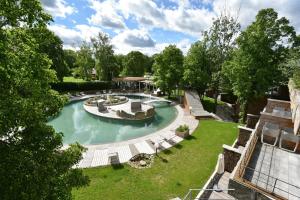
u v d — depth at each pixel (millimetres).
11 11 4887
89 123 28609
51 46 43844
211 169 14398
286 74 21391
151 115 30797
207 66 37000
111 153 16000
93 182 12898
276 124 12602
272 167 9938
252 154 11156
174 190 12125
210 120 27297
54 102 6586
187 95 36719
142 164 15008
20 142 5750
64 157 6715
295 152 11438
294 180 8883
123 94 51969
